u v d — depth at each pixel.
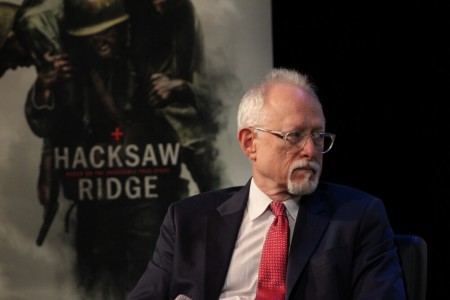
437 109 10.06
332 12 10.23
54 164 9.75
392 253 5.89
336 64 10.27
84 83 9.68
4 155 9.74
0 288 9.78
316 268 5.81
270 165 5.93
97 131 9.71
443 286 10.17
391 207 10.34
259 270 5.96
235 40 9.60
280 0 10.31
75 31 9.65
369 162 10.35
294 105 5.89
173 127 9.68
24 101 9.71
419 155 10.19
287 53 10.33
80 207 9.76
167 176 9.70
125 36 9.64
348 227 5.92
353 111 10.31
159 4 9.62
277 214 6.10
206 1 9.61
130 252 9.74
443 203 10.13
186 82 9.64
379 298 5.61
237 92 9.62
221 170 9.67
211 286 6.05
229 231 6.21
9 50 9.70
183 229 6.34
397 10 10.07
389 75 10.18
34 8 9.66
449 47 9.95
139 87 9.66
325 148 6.00
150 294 6.25
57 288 9.77
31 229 9.76
